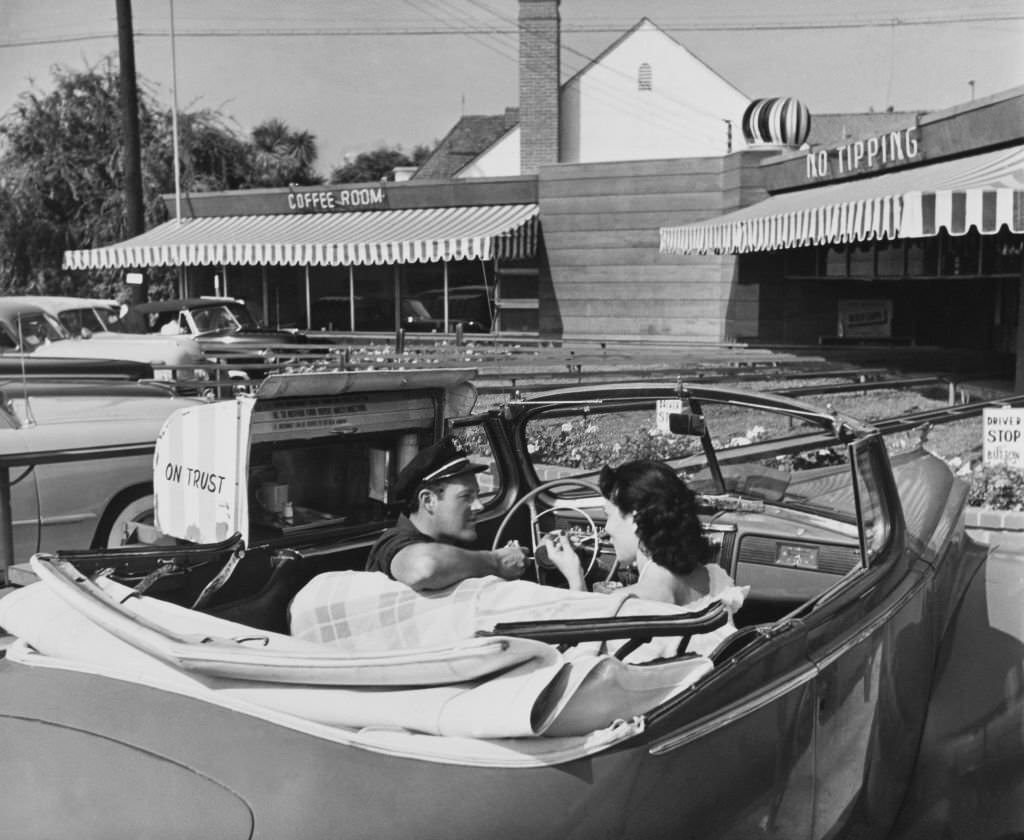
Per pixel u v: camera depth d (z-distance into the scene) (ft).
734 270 69.00
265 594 10.44
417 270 79.82
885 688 9.86
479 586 8.93
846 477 13.38
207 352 58.39
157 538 16.43
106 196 108.27
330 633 9.04
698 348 59.57
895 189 43.98
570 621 7.23
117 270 109.19
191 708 6.91
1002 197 34.22
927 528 12.67
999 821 10.40
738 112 102.89
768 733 7.58
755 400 11.74
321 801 5.94
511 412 13.33
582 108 101.45
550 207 75.05
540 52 97.25
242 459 10.47
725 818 7.09
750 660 7.48
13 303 52.80
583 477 13.64
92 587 8.45
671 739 6.72
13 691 7.43
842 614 8.95
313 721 6.70
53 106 108.06
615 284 73.82
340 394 11.34
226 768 6.25
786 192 65.62
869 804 9.68
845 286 68.59
